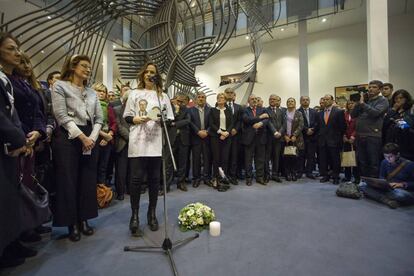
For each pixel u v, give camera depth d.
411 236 2.07
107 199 3.00
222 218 2.56
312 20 8.20
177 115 3.92
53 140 2.03
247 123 4.20
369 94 3.49
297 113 4.48
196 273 1.56
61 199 2.00
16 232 1.52
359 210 2.77
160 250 1.88
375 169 3.44
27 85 1.90
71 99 2.04
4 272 1.60
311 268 1.60
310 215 2.62
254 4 6.39
